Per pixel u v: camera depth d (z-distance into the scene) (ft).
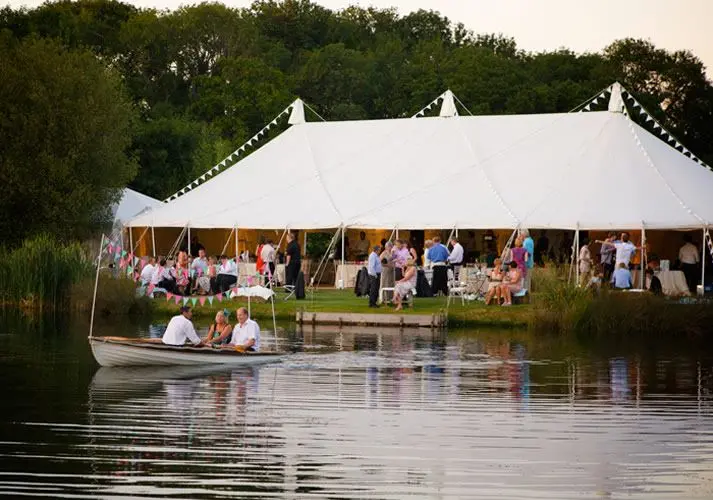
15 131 287.69
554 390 139.03
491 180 252.42
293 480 96.12
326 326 212.43
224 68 486.79
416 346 181.16
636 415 123.85
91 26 526.57
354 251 283.18
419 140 273.54
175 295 210.79
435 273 238.48
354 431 114.52
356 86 518.37
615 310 203.72
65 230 289.53
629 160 250.98
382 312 215.10
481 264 244.63
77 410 123.44
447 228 239.71
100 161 295.48
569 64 527.81
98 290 230.89
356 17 644.27
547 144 261.65
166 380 144.15
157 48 531.50
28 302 238.68
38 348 173.47
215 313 227.20
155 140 412.36
